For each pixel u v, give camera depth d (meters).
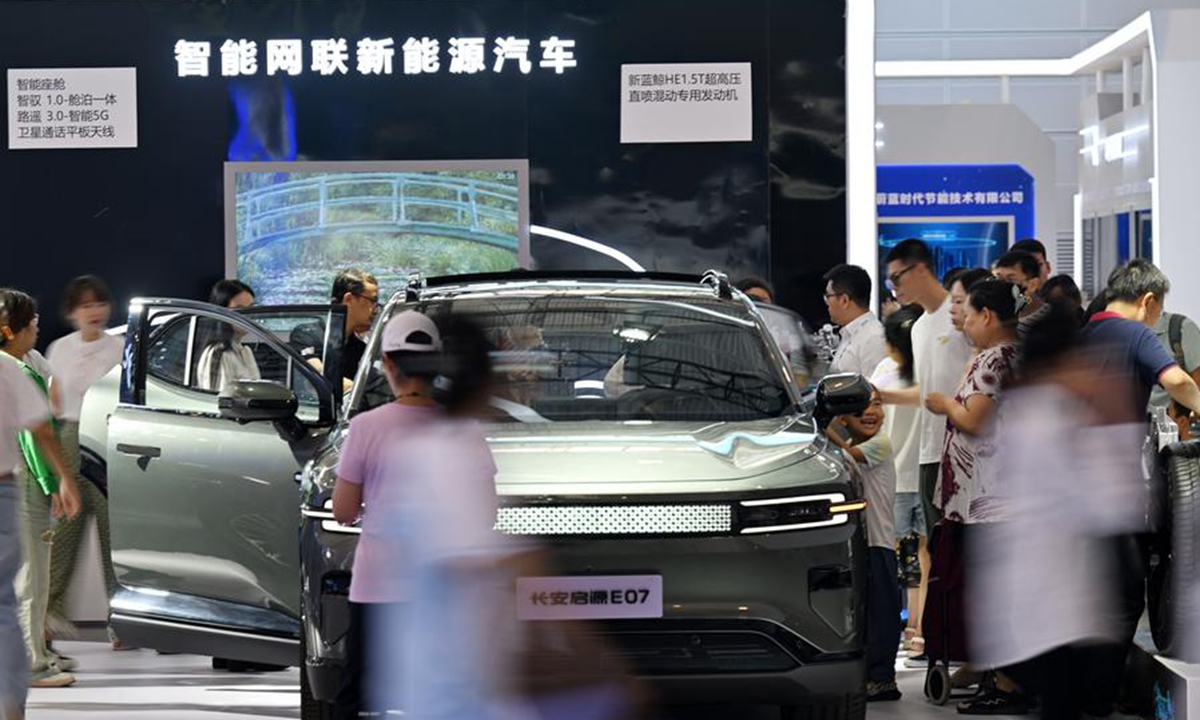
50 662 10.30
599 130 15.20
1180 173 19.47
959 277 9.84
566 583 6.86
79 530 11.12
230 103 15.27
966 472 9.06
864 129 15.11
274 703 9.66
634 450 7.34
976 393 8.55
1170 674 8.26
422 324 6.25
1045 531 6.31
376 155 15.29
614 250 15.24
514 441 7.48
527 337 8.46
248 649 8.73
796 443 7.57
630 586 6.90
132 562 9.11
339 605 7.02
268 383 8.34
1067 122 35.84
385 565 6.18
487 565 5.91
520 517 6.93
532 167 15.23
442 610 5.88
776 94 15.14
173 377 9.58
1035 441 6.33
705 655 6.98
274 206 15.30
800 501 7.12
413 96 15.24
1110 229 23.86
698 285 9.27
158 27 15.26
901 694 9.83
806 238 15.18
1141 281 8.91
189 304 9.40
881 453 9.57
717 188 15.20
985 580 6.50
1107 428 6.30
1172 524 8.40
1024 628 6.34
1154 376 8.61
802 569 7.05
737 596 6.96
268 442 8.65
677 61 15.15
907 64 25.47
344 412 8.20
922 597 11.37
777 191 15.15
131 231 15.30
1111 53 23.53
